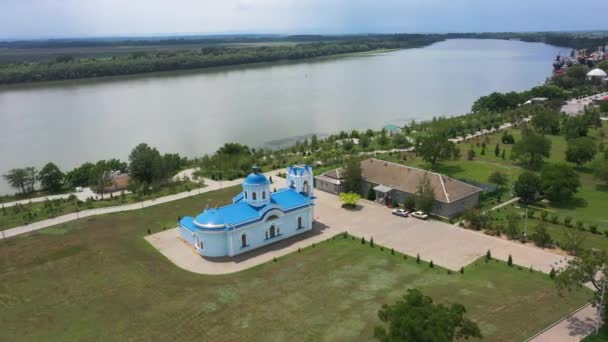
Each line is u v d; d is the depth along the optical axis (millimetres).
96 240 103250
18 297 80562
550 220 109938
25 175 141750
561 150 174500
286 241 102625
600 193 128875
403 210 116750
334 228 109250
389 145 188125
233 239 94688
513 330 68125
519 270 86562
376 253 95250
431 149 150250
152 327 71562
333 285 82812
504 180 137000
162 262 92688
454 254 94188
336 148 184375
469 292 79000
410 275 85812
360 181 132375
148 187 136250
